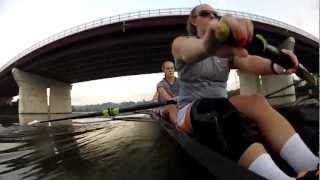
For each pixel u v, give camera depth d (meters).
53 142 6.98
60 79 52.94
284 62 1.41
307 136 2.29
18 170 4.01
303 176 1.48
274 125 1.87
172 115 5.38
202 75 2.37
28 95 44.28
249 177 1.61
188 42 1.56
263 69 2.08
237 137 1.75
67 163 4.27
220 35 1.07
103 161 4.25
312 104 2.60
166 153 4.45
